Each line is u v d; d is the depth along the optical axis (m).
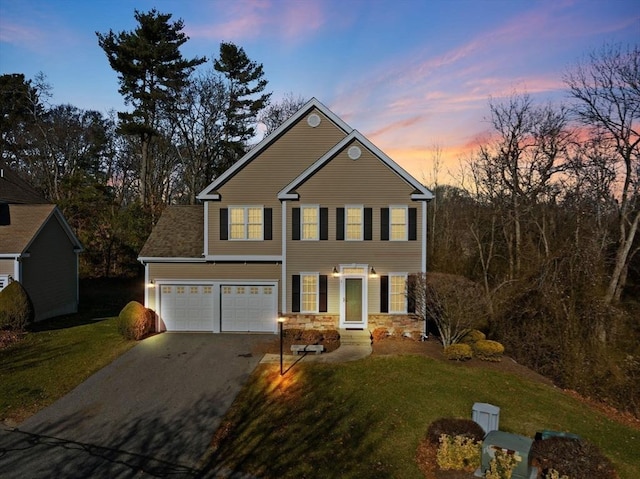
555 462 9.03
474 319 16.45
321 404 11.88
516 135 26.42
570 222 22.94
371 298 18.22
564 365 15.99
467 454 9.24
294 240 18.33
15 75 40.53
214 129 36.69
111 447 9.73
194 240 19.86
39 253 20.58
